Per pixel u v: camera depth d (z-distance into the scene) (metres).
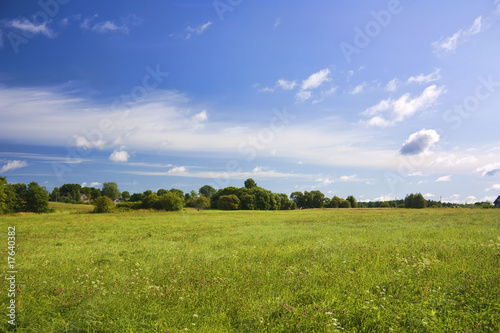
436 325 4.75
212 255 11.55
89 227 25.84
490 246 10.53
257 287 7.30
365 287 6.90
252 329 5.05
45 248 14.13
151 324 5.14
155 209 61.88
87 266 9.95
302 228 23.25
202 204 74.44
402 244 12.30
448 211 40.62
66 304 5.90
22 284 7.17
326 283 7.32
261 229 23.16
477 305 5.51
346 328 5.09
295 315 5.42
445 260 9.11
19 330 4.99
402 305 5.59
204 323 5.35
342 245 12.64
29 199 59.28
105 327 5.11
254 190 85.06
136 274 8.54
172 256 11.73
